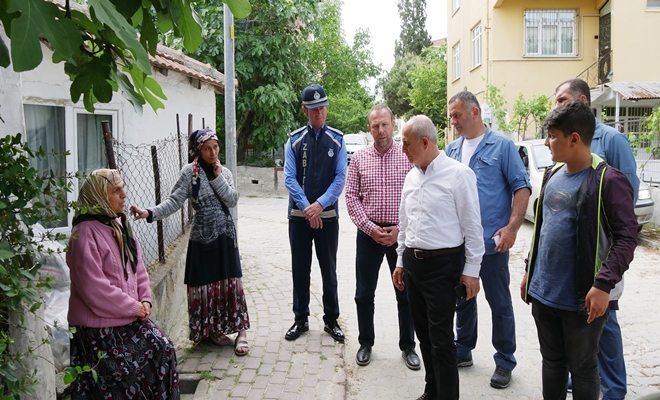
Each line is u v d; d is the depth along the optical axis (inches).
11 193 86.6
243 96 660.1
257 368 168.6
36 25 61.4
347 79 905.5
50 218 92.3
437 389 138.0
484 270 159.8
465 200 130.3
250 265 310.7
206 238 174.6
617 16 661.3
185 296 226.2
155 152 206.1
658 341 195.6
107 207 118.3
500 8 730.8
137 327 121.2
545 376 121.3
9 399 83.0
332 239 190.2
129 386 119.6
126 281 121.8
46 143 188.7
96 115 213.9
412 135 131.6
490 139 160.6
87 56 88.4
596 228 110.0
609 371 138.9
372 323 182.1
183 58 296.2
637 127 663.1
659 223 398.0
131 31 68.4
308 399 149.3
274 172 684.7
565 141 112.7
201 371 166.1
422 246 133.2
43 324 106.0
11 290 83.2
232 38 277.3
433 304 133.3
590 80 728.3
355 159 178.1
